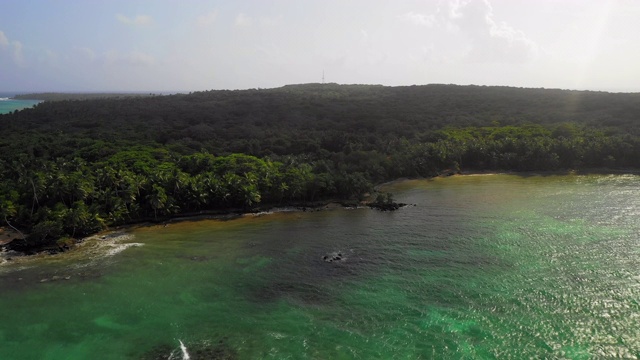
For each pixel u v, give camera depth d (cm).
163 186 11100
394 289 7188
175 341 5878
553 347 5603
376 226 10344
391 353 5547
